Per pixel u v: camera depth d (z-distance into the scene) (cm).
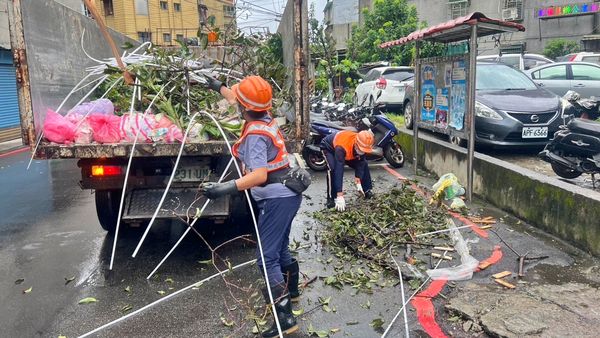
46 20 484
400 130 977
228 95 385
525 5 2958
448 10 3048
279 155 323
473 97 611
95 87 525
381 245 471
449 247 470
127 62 572
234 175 460
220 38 722
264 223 328
